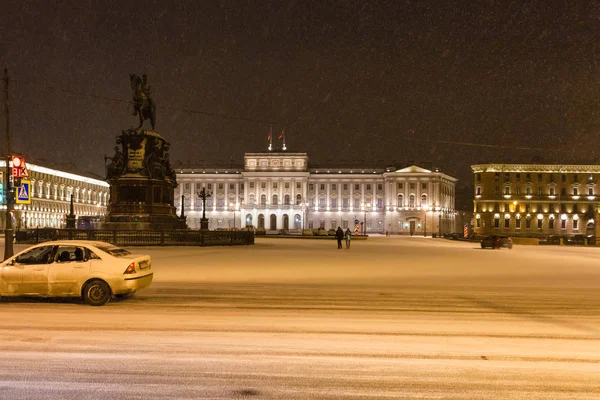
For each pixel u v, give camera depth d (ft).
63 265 46.83
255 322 39.75
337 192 493.36
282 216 485.56
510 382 25.81
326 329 37.42
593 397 23.81
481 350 31.83
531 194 404.36
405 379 26.17
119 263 47.26
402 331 36.99
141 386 24.89
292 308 46.29
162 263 91.76
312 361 29.17
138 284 47.93
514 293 57.93
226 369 27.61
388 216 475.31
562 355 30.81
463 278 74.23
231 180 498.28
